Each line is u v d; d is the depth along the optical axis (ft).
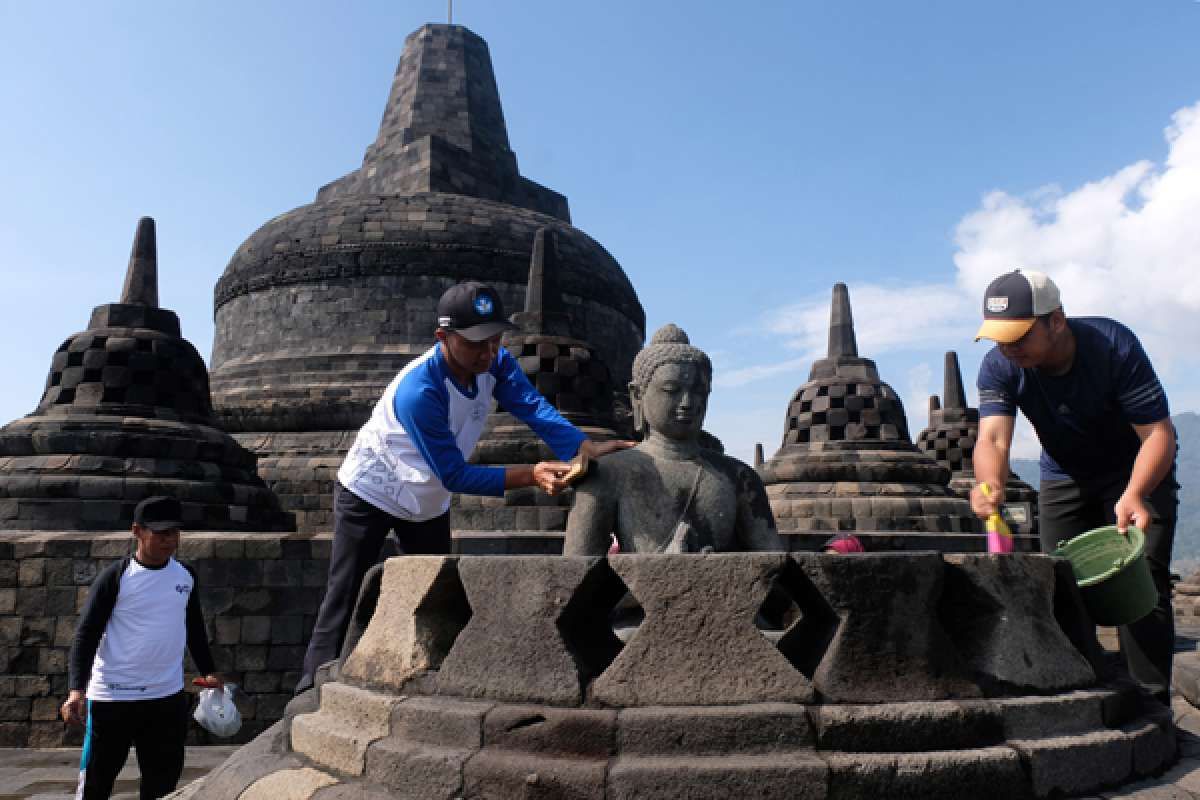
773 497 62.90
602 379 53.98
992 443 15.21
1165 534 15.05
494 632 10.98
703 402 15.43
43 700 31.22
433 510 15.58
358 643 13.01
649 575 10.52
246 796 11.71
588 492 14.73
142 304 46.88
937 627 10.70
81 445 40.73
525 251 79.92
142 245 47.96
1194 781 10.81
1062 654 11.42
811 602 11.15
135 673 15.51
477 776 9.81
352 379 72.18
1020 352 14.37
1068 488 16.70
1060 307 14.14
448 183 87.35
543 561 10.90
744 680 10.11
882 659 10.35
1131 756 10.69
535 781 9.51
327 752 11.59
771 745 9.69
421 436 14.12
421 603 11.75
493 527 45.75
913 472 61.21
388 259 76.38
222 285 84.58
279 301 78.64
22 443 40.75
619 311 87.35
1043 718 10.52
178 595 16.19
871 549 49.52
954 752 9.73
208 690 16.88
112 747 15.44
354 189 93.97
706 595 10.41
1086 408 15.05
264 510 45.75
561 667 10.44
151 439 41.91
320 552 32.73
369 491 15.12
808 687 10.09
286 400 68.03
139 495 39.88
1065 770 10.00
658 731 9.71
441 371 14.40
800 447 64.18
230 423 67.92
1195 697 16.38
